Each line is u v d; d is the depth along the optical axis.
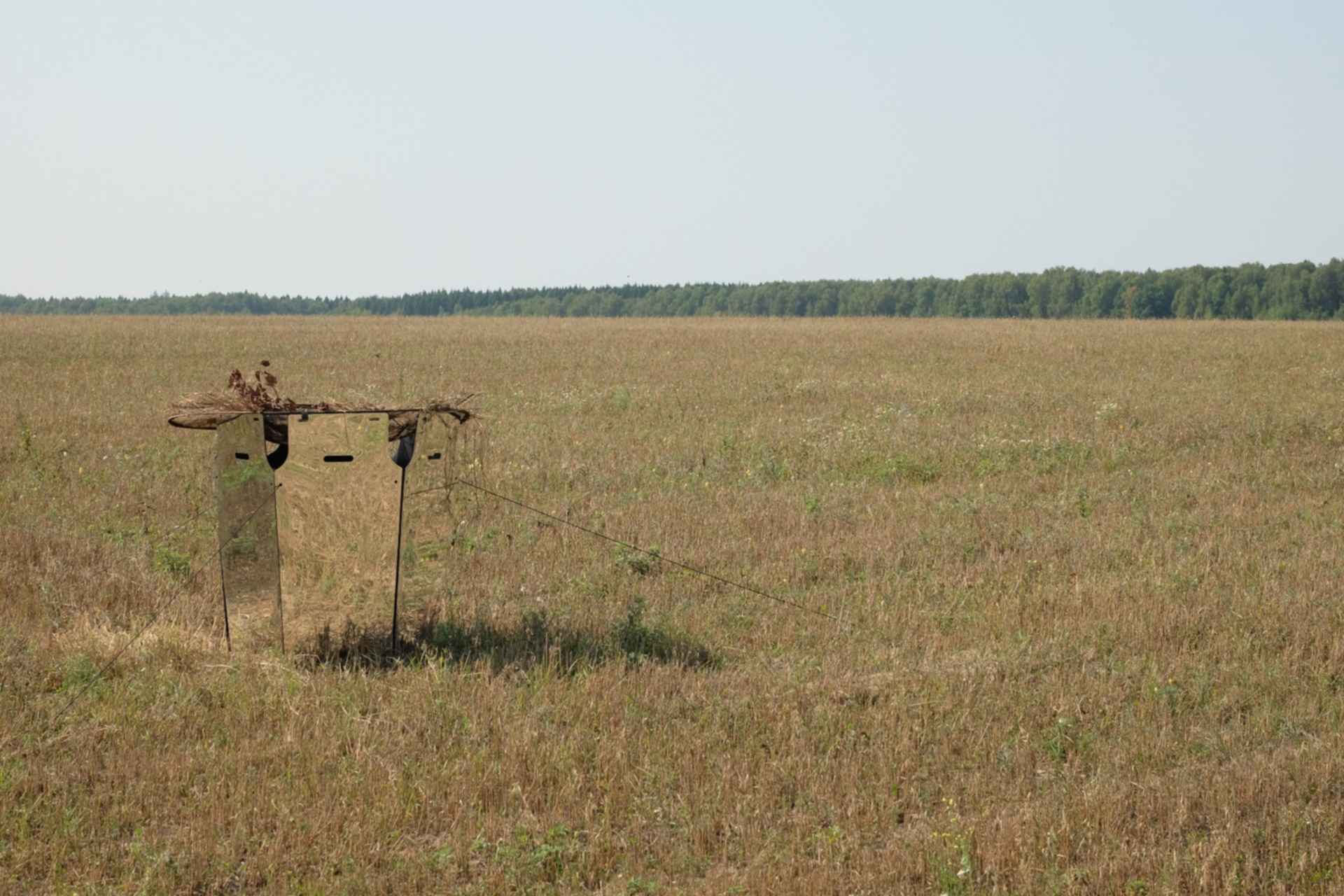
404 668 8.27
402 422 8.70
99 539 11.81
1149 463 17.81
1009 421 22.34
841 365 36.03
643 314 181.12
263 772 6.66
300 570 8.42
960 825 6.17
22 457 16.89
